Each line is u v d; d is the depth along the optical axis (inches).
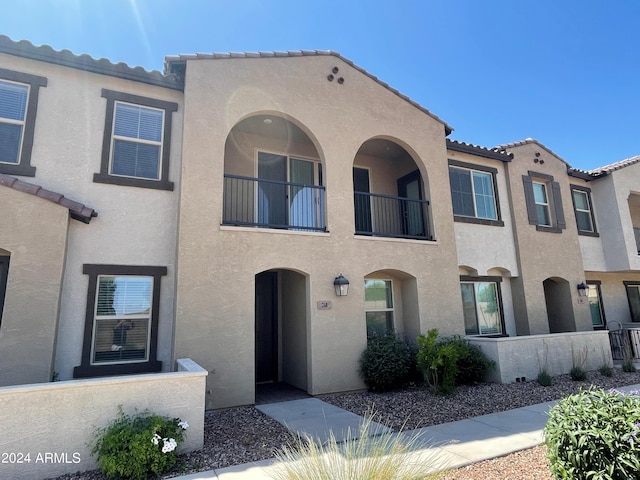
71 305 305.0
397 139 450.0
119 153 342.6
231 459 209.9
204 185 334.6
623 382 395.5
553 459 159.6
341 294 368.5
